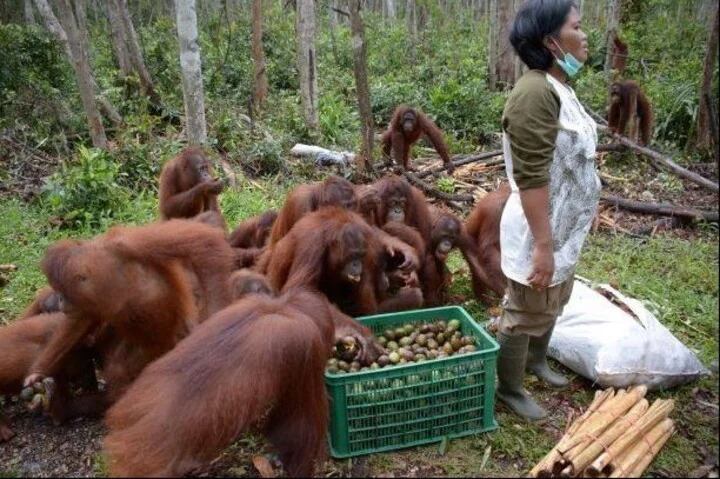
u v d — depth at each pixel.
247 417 1.50
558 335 2.45
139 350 2.07
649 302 2.90
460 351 2.15
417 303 2.77
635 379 2.26
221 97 7.69
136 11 14.94
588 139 1.82
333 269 2.32
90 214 4.02
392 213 3.00
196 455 1.48
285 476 1.89
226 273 1.96
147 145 5.23
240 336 1.55
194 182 3.63
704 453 2.03
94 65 8.30
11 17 12.06
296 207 2.78
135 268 1.92
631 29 9.45
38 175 5.06
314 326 1.64
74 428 2.19
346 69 10.65
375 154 5.82
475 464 1.98
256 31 7.34
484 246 3.02
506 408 2.24
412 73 9.86
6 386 2.09
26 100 5.76
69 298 1.84
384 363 2.11
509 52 8.80
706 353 2.56
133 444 1.46
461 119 6.97
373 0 19.94
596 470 1.79
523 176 1.72
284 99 7.91
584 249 3.66
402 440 2.04
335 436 1.98
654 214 4.26
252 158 5.45
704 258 3.53
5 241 3.71
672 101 6.61
